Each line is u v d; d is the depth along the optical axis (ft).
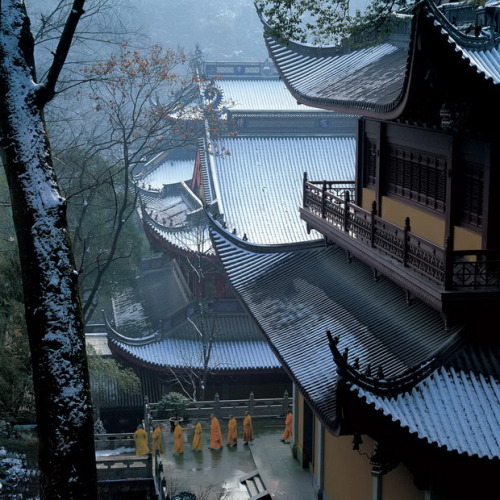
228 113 179.22
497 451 53.11
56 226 46.83
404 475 63.41
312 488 90.27
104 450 114.93
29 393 82.33
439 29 49.65
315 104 83.30
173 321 153.28
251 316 88.12
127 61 132.98
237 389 151.94
